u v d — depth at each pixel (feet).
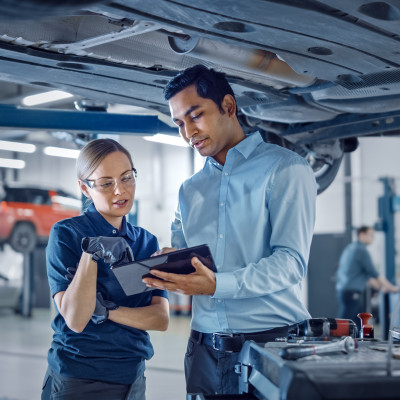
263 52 7.43
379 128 10.41
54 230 7.06
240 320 6.60
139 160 52.06
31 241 39.32
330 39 6.30
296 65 7.20
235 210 6.71
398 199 29.84
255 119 10.61
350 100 9.02
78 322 6.55
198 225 6.99
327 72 7.43
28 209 39.14
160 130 10.91
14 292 45.91
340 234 34.37
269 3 5.38
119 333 6.96
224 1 5.37
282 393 4.02
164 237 50.70
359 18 5.69
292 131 10.96
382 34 6.11
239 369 5.88
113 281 6.97
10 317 44.57
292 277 6.28
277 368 4.50
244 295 5.98
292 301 6.70
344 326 5.76
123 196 6.96
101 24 7.04
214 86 6.40
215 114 6.46
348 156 44.34
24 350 28.30
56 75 8.14
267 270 6.09
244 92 8.87
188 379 6.95
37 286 50.37
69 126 10.52
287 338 5.86
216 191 6.98
